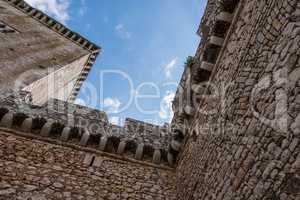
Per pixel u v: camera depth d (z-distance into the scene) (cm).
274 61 728
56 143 1227
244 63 886
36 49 2652
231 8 1034
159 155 1286
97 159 1219
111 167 1204
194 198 1007
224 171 854
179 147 1284
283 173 612
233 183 789
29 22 3322
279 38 728
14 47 2308
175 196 1156
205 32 1209
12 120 1240
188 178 1108
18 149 1149
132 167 1230
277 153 642
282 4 736
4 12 3092
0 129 1205
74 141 1263
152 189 1161
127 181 1162
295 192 573
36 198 991
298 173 572
